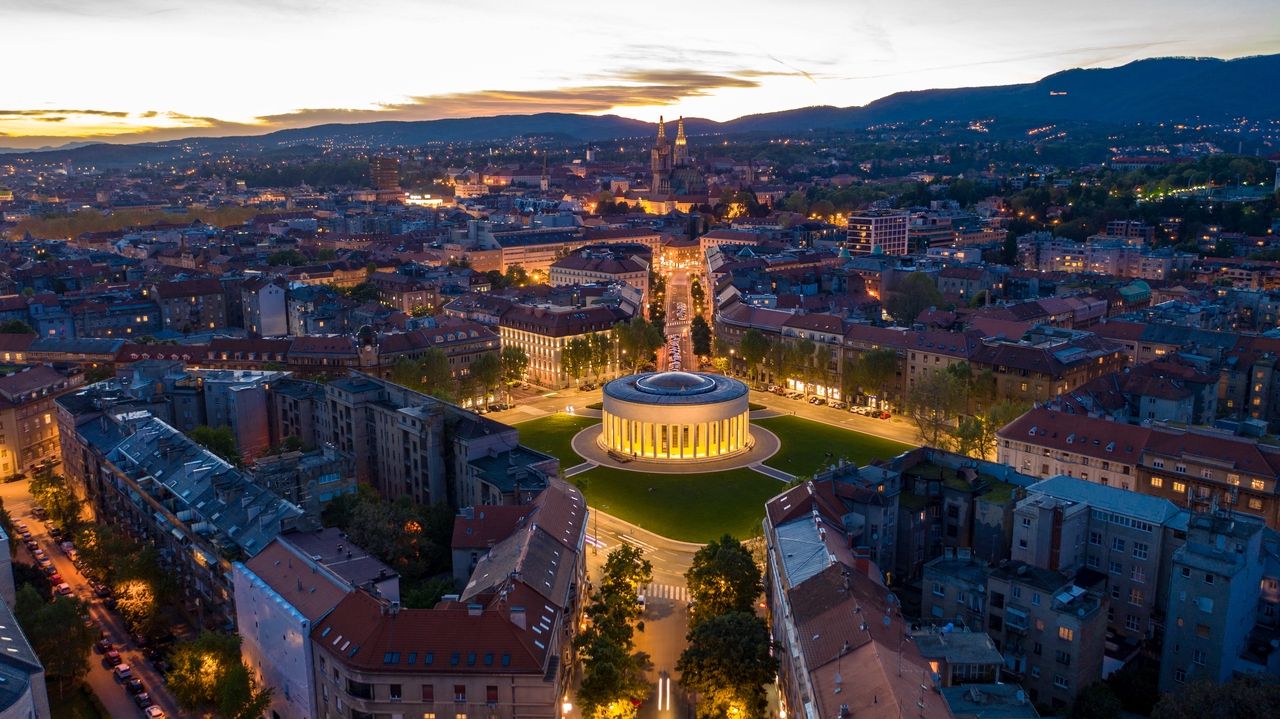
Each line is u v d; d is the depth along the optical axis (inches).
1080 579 6565.0
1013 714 4729.3
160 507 7367.1
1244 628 5895.7
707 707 5570.9
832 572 5605.3
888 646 4805.6
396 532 7101.4
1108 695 5497.1
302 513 6545.3
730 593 6574.8
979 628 6063.0
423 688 5024.6
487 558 6496.1
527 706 5019.7
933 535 7317.9
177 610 7386.8
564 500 7322.8
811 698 4660.4
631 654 6392.7
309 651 5354.3
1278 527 7568.9
